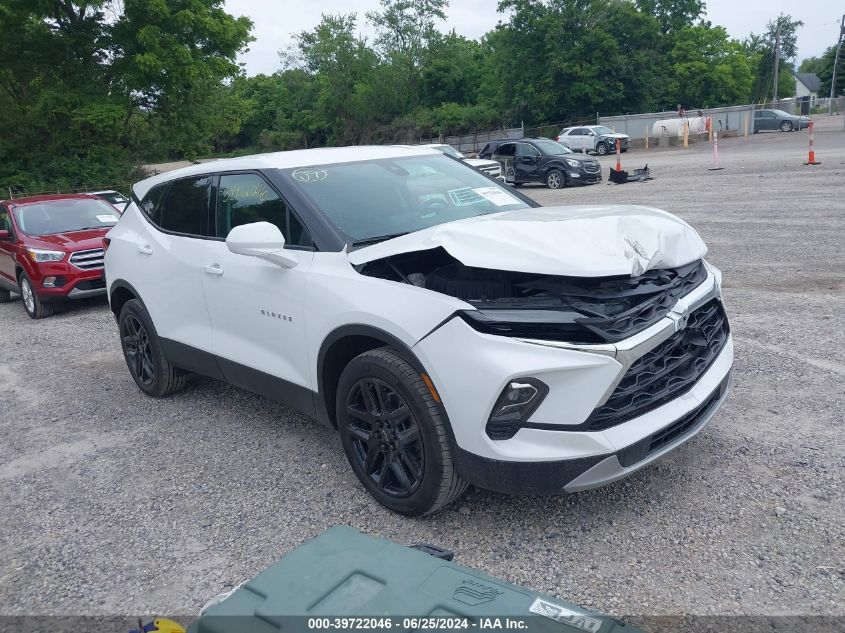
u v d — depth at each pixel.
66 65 29.17
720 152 30.48
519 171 23.73
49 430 5.31
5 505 4.15
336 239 3.87
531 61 60.78
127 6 28.05
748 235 10.54
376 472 3.72
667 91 63.94
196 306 4.81
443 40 73.56
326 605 1.65
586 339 3.01
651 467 3.91
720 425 4.36
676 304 3.29
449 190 4.53
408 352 3.30
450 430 3.22
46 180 30.36
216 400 5.63
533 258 3.12
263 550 3.45
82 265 9.65
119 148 32.41
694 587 2.91
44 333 8.80
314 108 84.88
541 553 3.23
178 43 29.08
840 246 9.30
